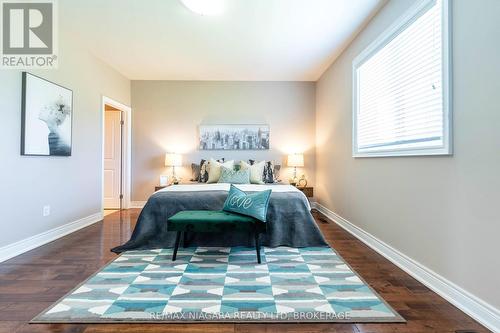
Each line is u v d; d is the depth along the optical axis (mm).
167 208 3025
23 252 2752
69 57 3482
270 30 3303
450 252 1854
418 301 1836
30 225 2869
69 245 3000
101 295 1894
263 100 5355
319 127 5141
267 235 2998
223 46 3770
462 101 1758
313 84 5367
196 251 2830
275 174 5027
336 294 1922
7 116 2590
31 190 2881
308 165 5375
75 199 3650
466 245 1723
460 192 1773
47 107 3090
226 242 2988
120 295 1896
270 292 1950
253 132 5344
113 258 2615
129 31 3340
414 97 2314
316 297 1879
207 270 2344
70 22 3127
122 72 4871
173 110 5332
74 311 1694
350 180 3650
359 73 3416
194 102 5340
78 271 2301
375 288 2018
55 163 3260
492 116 1538
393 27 2564
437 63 2025
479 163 1627
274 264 2482
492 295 1540
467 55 1716
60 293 1918
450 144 1846
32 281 2104
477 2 1637
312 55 4086
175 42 3645
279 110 5375
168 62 4379
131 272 2289
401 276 2232
